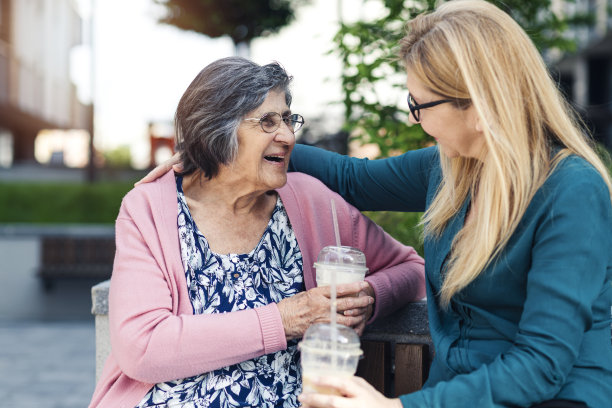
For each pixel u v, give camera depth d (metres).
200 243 1.94
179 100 1.96
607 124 12.03
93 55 13.91
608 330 1.57
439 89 1.54
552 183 1.49
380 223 2.95
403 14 3.13
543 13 3.41
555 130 1.53
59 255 8.64
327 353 1.42
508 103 1.48
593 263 1.43
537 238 1.49
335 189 2.23
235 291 1.91
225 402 1.81
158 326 1.74
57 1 19.38
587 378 1.50
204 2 8.05
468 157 1.65
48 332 7.20
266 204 2.07
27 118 18.69
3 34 16.34
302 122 1.98
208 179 1.96
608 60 18.69
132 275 1.81
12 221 12.04
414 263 2.20
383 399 1.43
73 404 4.76
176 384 1.82
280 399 1.87
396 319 2.16
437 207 1.75
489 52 1.49
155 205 1.92
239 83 1.86
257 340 1.74
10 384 5.25
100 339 2.31
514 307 1.58
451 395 1.44
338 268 1.75
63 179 16.41
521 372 1.41
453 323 1.74
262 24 8.19
